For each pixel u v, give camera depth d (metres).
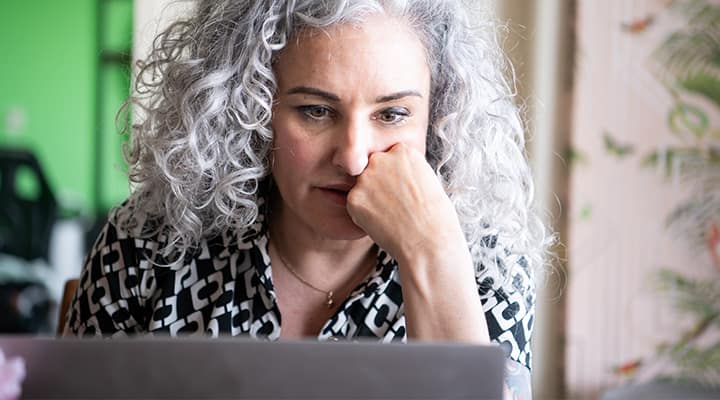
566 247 2.36
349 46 0.97
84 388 0.62
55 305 4.34
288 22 0.99
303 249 1.11
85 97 4.93
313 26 0.97
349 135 0.98
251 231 1.12
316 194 1.03
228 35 1.09
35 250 4.57
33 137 4.95
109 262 1.16
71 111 4.93
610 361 2.38
